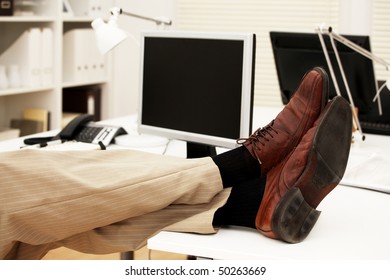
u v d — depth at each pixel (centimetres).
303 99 141
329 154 131
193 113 186
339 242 129
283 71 262
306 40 246
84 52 387
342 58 238
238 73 171
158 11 412
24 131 363
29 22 361
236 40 171
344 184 174
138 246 145
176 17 418
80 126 231
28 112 365
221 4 407
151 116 201
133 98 425
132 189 137
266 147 140
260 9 400
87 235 151
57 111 364
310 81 140
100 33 221
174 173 140
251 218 134
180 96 190
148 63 201
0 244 140
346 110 136
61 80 366
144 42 202
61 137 223
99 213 139
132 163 146
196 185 140
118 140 222
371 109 252
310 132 133
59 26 359
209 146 192
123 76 425
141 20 416
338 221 143
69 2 392
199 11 413
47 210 137
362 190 170
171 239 128
